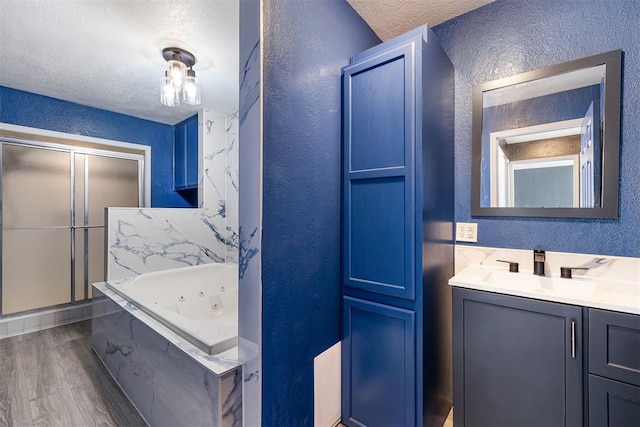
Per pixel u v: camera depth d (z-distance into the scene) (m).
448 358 1.69
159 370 1.54
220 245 3.49
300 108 1.36
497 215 1.69
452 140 1.78
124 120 3.49
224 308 2.88
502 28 1.68
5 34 1.93
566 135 1.51
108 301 2.16
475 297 1.34
